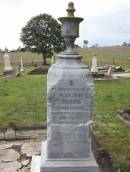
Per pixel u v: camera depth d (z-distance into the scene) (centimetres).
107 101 1786
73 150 707
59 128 700
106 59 7919
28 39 7050
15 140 1030
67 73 684
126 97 1934
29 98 1878
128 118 1244
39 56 9569
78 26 698
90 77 695
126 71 3969
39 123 1195
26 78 3180
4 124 1234
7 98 1884
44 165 694
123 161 862
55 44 7094
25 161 843
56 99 690
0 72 4041
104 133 1134
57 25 7088
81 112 698
